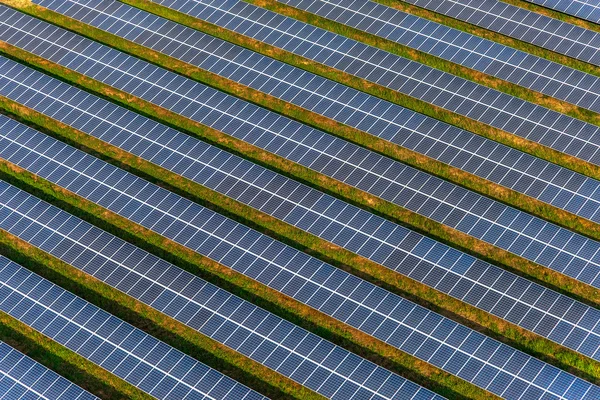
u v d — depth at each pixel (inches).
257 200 2721.5
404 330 2391.7
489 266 2516.0
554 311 2412.6
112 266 2546.8
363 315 2427.4
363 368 2309.3
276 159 2876.5
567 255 2546.8
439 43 3262.8
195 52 3238.2
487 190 2785.4
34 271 2610.7
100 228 2689.5
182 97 3051.2
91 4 3457.2
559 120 2935.5
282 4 3474.4
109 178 2783.0
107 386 2356.1
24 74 3132.4
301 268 2534.5
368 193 2755.9
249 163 2819.9
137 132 2920.8
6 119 2952.8
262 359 2341.3
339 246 2618.1
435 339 2365.9
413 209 2689.5
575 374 2359.7
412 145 2878.9
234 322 2418.8
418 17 3371.1
